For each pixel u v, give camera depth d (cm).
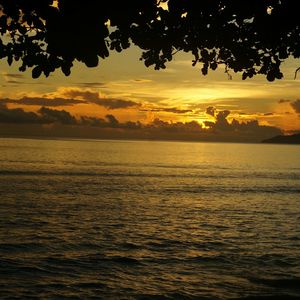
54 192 4706
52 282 1540
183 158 16800
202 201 4334
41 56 553
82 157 14488
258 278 1647
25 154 15262
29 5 491
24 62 558
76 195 4509
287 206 4075
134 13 499
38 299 1359
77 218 3033
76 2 464
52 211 3322
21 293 1403
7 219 2862
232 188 5762
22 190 4778
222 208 3828
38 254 1947
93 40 487
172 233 2566
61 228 2619
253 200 4512
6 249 2011
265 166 12012
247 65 670
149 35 588
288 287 1540
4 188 4912
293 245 2266
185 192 5153
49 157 13612
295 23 542
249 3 530
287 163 14400
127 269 1750
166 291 1488
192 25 591
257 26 568
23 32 557
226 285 1563
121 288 1504
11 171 7519
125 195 4662
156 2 533
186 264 1847
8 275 1598
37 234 2402
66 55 504
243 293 1474
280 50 635
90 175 7275
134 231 2603
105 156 16012
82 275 1644
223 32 616
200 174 8325
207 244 2267
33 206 3559
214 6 539
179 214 3397
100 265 1800
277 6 532
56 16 474
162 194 4878
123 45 593
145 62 655
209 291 1490
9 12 516
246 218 3256
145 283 1570
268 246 2230
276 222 3080
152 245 2222
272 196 4925
